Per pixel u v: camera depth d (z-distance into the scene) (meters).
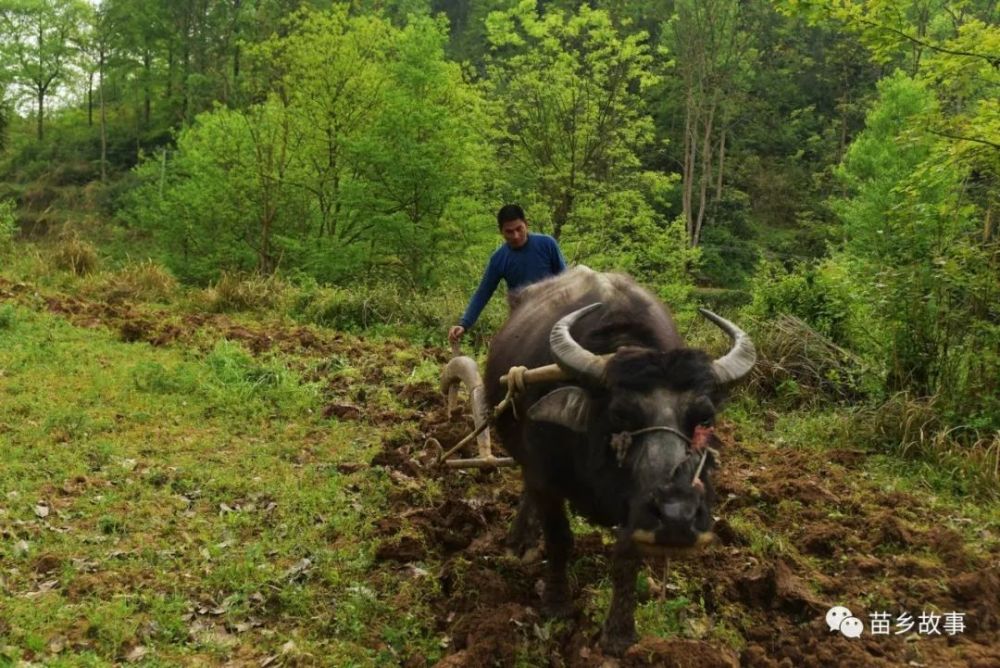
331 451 7.66
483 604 4.97
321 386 9.49
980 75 9.52
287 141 21.75
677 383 3.76
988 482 7.57
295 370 10.01
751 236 47.97
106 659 4.40
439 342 13.52
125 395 8.59
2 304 11.65
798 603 5.12
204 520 6.10
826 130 54.38
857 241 23.98
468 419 8.28
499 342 5.41
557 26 21.20
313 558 5.60
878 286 9.24
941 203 9.36
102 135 56.94
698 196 50.91
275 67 21.92
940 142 9.29
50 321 11.28
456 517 6.17
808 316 11.85
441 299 15.00
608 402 3.91
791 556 5.86
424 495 6.62
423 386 9.51
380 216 18.81
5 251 17.12
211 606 5.02
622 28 41.34
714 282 43.09
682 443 3.67
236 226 23.27
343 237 21.55
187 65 58.69
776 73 57.44
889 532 6.21
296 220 22.59
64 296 13.13
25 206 51.97
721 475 7.38
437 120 19.25
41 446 7.09
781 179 52.81
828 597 5.39
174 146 56.44
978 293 8.95
